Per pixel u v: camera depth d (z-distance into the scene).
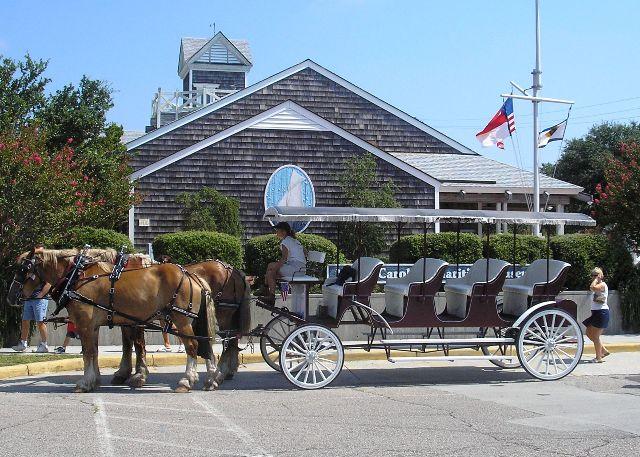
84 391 11.78
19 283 11.78
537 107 23.94
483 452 8.06
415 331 17.38
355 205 24.44
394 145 30.47
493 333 16.03
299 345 12.51
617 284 20.33
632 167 20.16
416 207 25.78
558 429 9.25
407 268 18.91
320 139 25.59
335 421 9.67
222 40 52.44
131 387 12.32
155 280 11.95
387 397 11.63
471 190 26.38
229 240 19.81
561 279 13.55
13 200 15.51
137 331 12.45
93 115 22.42
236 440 8.53
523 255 20.17
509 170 29.09
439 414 10.19
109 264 12.16
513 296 14.14
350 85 29.73
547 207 28.94
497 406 10.82
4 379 13.08
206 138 24.67
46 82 22.39
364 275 13.22
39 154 16.38
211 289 12.98
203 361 15.26
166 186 24.34
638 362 15.79
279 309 13.04
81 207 17.20
